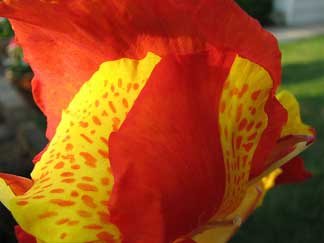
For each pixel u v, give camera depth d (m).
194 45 0.11
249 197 0.14
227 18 0.11
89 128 0.12
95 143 0.11
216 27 0.11
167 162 0.10
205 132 0.11
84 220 0.11
